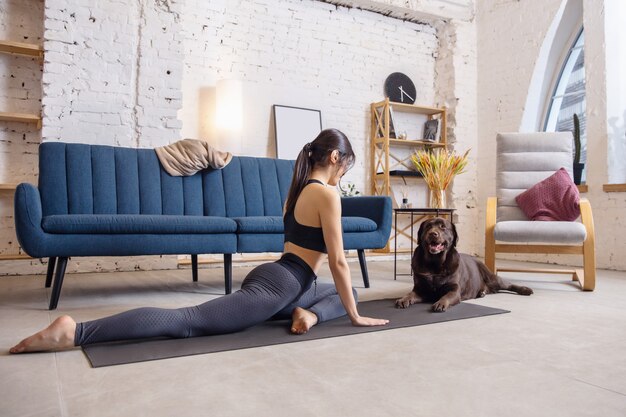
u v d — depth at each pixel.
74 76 3.80
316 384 1.20
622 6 4.46
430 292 2.48
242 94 4.78
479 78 5.95
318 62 5.25
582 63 5.21
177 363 1.38
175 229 2.57
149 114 4.09
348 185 5.13
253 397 1.11
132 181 3.15
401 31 5.82
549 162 3.68
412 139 5.84
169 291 2.87
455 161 4.46
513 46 5.55
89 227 2.35
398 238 5.70
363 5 5.46
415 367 1.35
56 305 2.27
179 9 4.21
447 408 1.05
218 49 4.73
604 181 4.46
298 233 1.75
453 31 5.88
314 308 1.89
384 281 3.43
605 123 4.46
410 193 5.76
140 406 1.05
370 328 1.83
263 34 4.95
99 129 3.88
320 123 5.13
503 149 3.77
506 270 3.23
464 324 1.94
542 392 1.15
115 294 2.73
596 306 2.40
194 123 4.60
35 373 1.28
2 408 1.04
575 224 2.96
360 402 1.08
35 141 3.89
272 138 4.90
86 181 2.98
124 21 3.99
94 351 1.48
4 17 3.79
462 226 5.84
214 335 1.70
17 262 3.66
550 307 2.36
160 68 4.14
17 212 2.24
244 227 2.79
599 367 1.36
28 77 3.87
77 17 3.81
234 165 3.55
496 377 1.26
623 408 1.06
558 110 5.45
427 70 5.99
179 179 3.32
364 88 5.53
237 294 1.69
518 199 3.56
